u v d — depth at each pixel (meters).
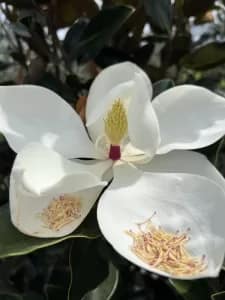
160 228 0.26
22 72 0.47
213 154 0.32
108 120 0.30
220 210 0.26
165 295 0.45
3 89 0.29
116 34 0.43
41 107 0.30
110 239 0.25
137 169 0.29
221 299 0.27
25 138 0.29
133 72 0.30
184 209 0.26
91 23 0.38
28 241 0.26
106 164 0.30
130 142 0.30
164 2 0.41
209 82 0.46
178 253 0.24
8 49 0.51
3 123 0.28
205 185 0.27
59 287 0.36
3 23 0.45
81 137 0.30
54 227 0.26
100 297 0.29
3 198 0.41
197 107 0.30
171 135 0.30
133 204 0.27
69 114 0.30
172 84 0.35
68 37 0.40
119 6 0.37
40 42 0.41
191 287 0.29
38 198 0.25
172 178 0.28
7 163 0.43
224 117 0.30
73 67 0.44
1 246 0.26
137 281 0.48
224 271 0.32
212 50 0.43
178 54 0.44
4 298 0.42
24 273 0.49
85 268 0.30
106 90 0.30
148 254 0.24
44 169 0.27
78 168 0.29
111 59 0.42
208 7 0.43
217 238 0.25
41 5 0.42
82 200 0.27
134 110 0.28
